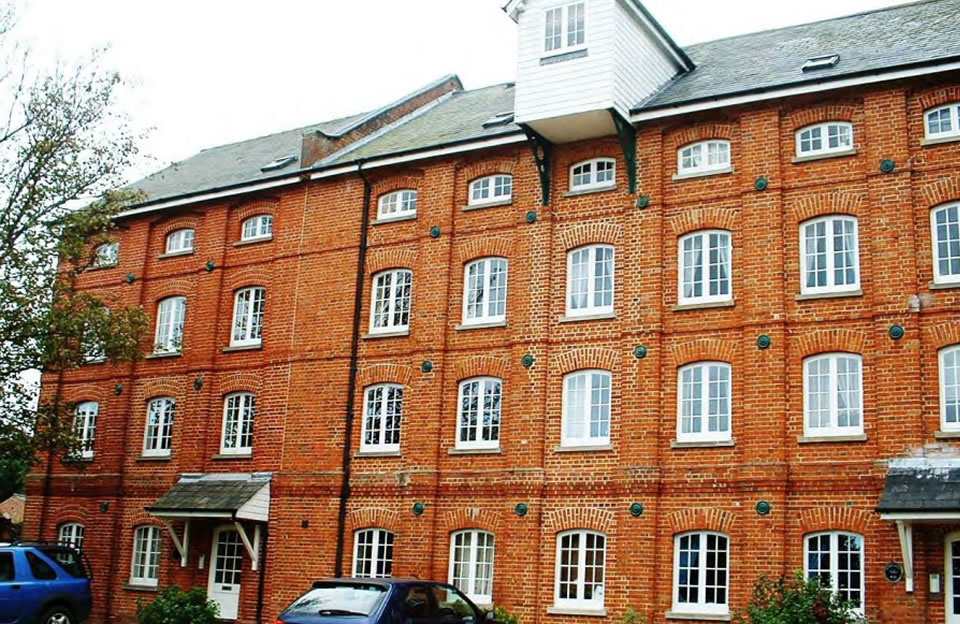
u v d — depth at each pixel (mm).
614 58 23625
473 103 31656
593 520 22859
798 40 26625
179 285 31109
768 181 22469
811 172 22234
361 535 26078
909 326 20469
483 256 25891
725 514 21547
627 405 22969
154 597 28688
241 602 27141
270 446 27938
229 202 30625
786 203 22328
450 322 25875
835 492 20547
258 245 29812
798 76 23141
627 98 24125
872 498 20172
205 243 30812
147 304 31594
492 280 25781
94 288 32750
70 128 27031
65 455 28188
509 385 24688
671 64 26750
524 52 24734
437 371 25609
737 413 21938
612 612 22109
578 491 23172
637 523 22234
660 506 22219
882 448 20234
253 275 29672
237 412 29141
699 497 21875
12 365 25922
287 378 28094
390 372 26484
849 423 20922
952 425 19984
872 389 20750
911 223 20906
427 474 25078
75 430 28562
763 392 21547
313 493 26766
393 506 25562
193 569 28266
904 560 19203
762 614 19062
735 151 23234
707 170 23359
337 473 26469
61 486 31797
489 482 24312
